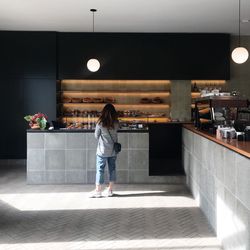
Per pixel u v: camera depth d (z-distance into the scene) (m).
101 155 5.80
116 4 7.06
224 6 7.16
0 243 3.87
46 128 7.04
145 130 6.90
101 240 3.96
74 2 6.95
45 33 9.31
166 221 4.63
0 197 5.86
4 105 9.31
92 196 5.86
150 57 9.55
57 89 9.55
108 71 9.52
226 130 4.34
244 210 3.00
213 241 3.94
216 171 4.14
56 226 4.42
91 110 10.12
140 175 6.94
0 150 9.34
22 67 9.31
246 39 9.86
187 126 7.22
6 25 8.73
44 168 6.88
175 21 8.35
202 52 9.57
